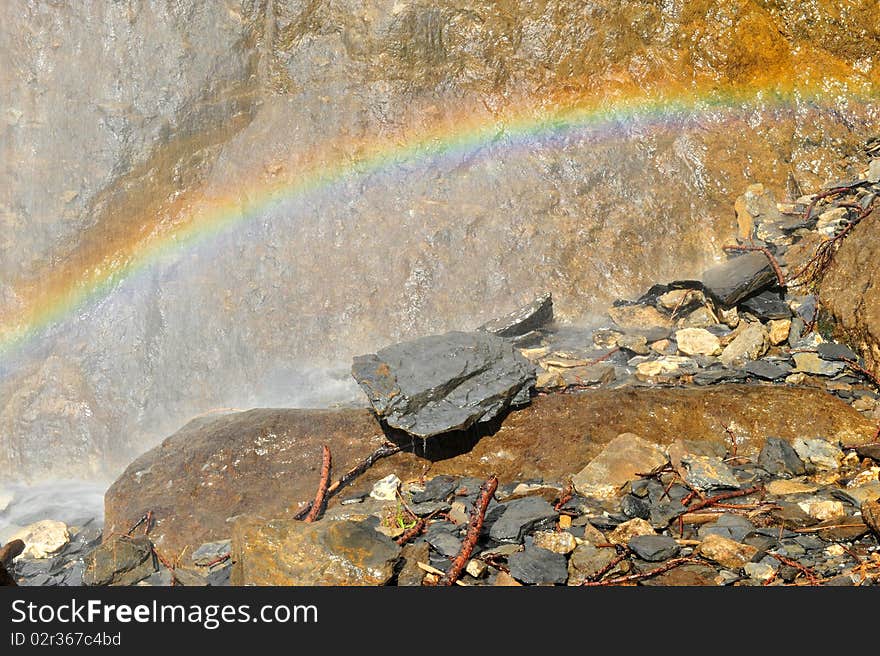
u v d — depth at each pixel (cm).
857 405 740
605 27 1153
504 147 1148
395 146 1158
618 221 1104
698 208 1105
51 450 1129
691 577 550
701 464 655
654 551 569
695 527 605
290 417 756
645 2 1150
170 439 779
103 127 1171
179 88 1181
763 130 1130
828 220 1005
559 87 1157
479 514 611
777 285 937
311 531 574
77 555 725
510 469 700
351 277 1105
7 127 1195
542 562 566
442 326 1070
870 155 1104
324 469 705
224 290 1138
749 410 710
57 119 1187
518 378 735
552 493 653
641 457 669
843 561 554
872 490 612
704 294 961
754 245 1050
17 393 1152
